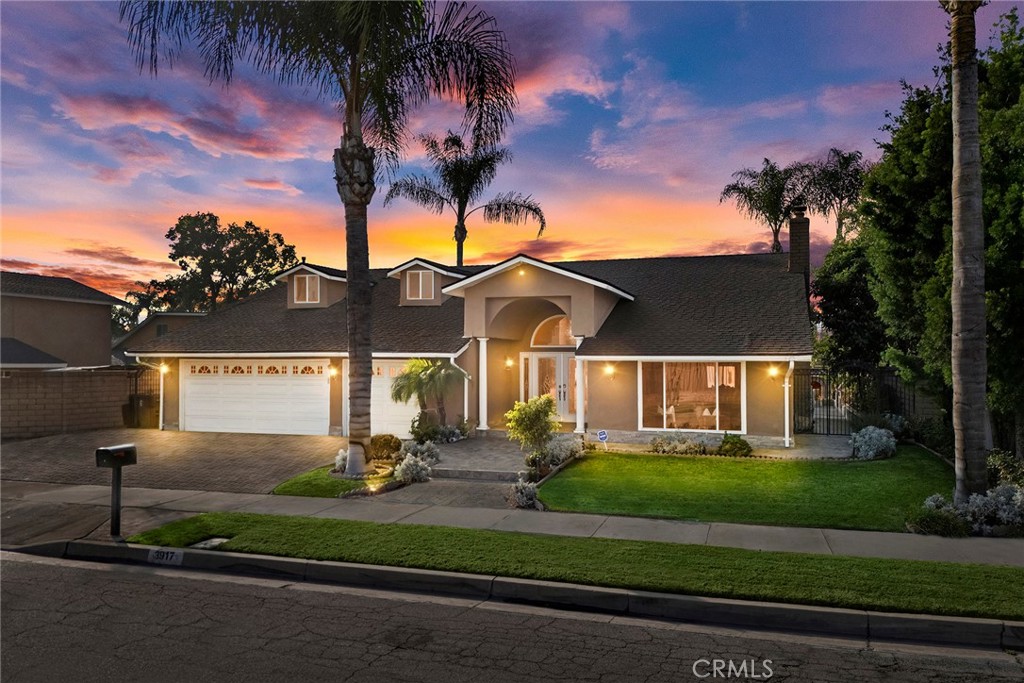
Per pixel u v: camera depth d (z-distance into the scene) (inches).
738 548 345.4
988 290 467.8
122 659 231.0
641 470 578.6
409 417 820.6
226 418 873.5
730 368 708.7
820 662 230.4
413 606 289.9
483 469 572.4
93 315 1251.8
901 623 253.6
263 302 1034.1
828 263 1145.4
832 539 366.9
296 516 430.3
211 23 531.2
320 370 839.7
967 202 406.6
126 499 499.2
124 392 924.6
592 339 757.3
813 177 1380.4
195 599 299.1
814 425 849.5
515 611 283.4
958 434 410.9
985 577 293.0
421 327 870.4
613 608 284.2
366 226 577.0
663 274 927.0
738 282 856.3
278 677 216.5
